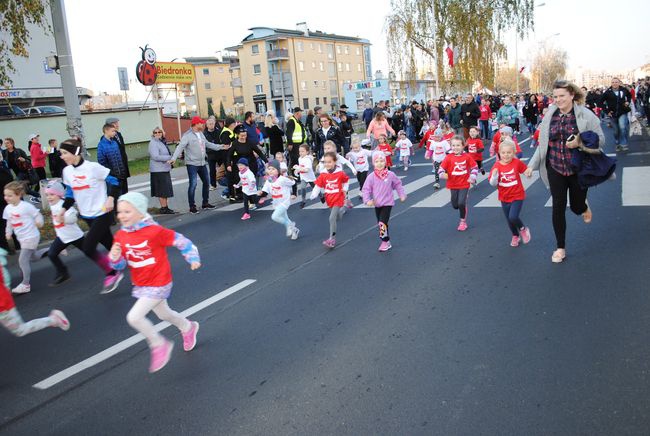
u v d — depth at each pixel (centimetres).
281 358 423
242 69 7625
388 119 2345
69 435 339
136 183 1368
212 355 439
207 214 1172
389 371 386
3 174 870
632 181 1005
